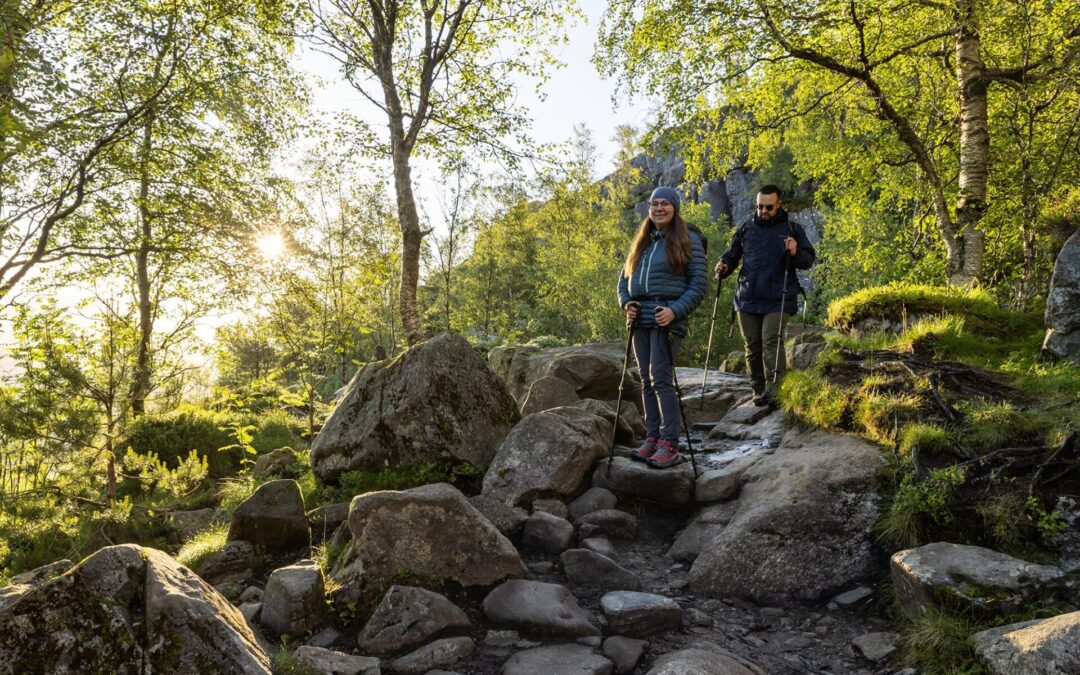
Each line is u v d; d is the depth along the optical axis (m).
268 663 2.32
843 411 4.60
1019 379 4.62
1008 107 10.08
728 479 4.22
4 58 6.63
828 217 21.41
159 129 10.62
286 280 9.68
